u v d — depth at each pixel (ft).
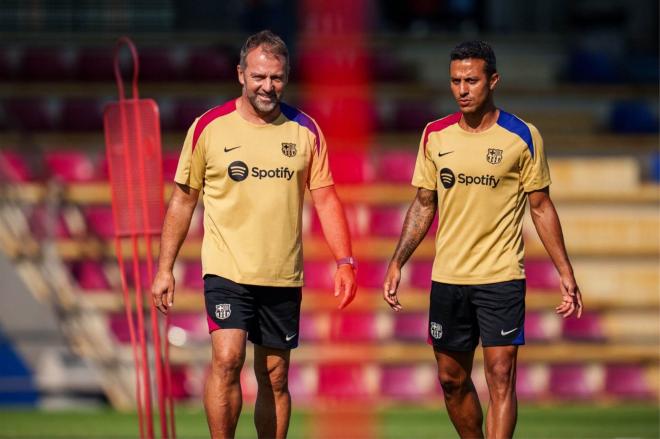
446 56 170.81
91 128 157.28
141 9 169.17
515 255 69.97
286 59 66.28
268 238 67.46
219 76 164.35
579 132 163.43
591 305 134.82
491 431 69.87
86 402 124.36
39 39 167.22
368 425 108.37
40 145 149.69
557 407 121.70
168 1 169.68
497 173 69.00
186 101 158.61
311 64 165.27
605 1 181.88
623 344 131.64
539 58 171.42
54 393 124.16
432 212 72.18
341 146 153.99
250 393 124.98
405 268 136.36
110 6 168.55
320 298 132.36
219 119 67.77
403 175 146.82
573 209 142.20
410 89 162.91
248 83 65.82
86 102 158.81
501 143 69.00
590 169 147.54
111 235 135.74
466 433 75.15
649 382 130.52
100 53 166.71
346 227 68.80
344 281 67.82
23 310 130.11
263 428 70.59
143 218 73.20
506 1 179.42
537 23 180.34
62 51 166.71
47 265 131.64
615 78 170.91
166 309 68.39
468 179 69.26
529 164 69.36
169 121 156.35
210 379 67.31
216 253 67.82
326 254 135.85
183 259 134.51
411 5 178.70
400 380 127.03
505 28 179.63
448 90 163.12
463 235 70.18
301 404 122.52
